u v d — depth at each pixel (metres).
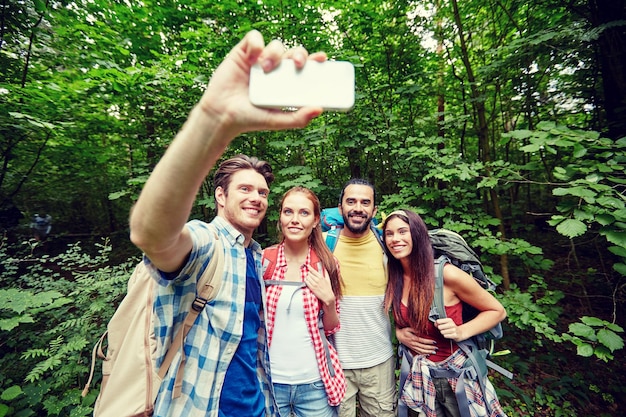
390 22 3.78
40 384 2.09
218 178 1.21
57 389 2.21
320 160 4.01
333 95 0.52
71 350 2.14
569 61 2.89
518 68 2.89
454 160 2.61
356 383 1.69
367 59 3.95
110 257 5.60
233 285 1.00
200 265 0.90
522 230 4.62
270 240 4.14
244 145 4.01
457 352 1.44
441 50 4.29
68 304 2.78
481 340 1.49
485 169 2.70
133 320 0.95
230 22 3.49
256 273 1.23
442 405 1.51
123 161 5.59
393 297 1.63
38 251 5.49
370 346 1.67
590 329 1.64
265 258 1.54
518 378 2.62
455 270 1.49
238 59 0.52
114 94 3.23
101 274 2.81
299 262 1.54
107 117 3.87
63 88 3.00
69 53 3.62
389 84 3.77
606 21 2.71
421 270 1.48
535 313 2.14
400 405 1.59
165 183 0.56
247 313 1.11
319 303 1.48
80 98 3.21
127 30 3.92
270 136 3.89
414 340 1.53
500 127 5.08
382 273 1.71
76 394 2.08
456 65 4.70
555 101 3.52
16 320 2.05
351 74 0.53
